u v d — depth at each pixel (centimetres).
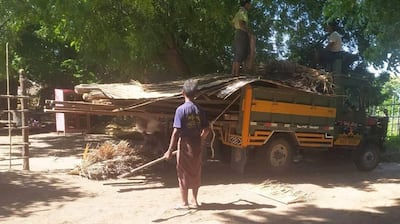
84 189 867
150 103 961
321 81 1092
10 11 1380
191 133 713
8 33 1628
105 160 988
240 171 1034
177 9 1340
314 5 1532
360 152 1187
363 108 1209
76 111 1002
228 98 1008
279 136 1065
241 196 829
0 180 918
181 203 746
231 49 1498
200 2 1361
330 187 945
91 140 1744
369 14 703
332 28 1264
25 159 1049
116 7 1330
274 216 701
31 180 930
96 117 2205
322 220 689
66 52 2300
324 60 1251
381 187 953
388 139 1689
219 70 1528
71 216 688
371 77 1270
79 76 2000
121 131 1944
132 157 1003
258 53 1494
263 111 1016
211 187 907
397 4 680
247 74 1114
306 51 1580
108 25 1333
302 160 1308
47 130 2175
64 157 1312
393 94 1847
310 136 1102
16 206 741
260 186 905
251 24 1475
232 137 1026
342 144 1163
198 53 1511
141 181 943
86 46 1383
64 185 896
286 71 1136
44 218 677
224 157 1116
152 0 1288
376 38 727
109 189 872
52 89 2441
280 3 1526
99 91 1016
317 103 1106
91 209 727
